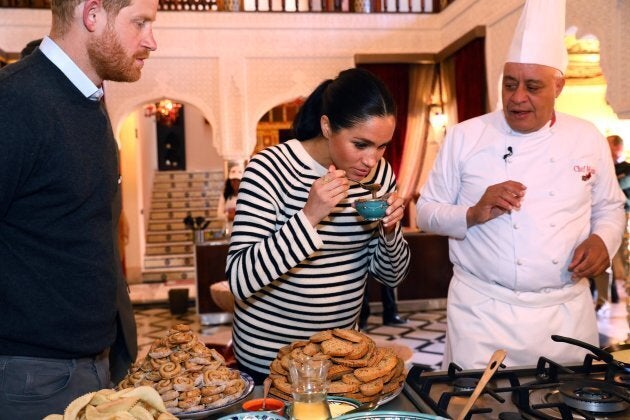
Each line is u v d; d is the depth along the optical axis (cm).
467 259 218
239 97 806
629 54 468
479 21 694
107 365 181
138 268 1062
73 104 153
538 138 211
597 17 500
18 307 151
